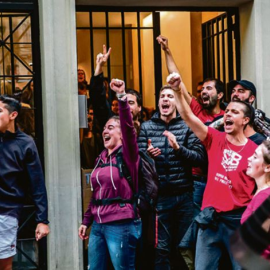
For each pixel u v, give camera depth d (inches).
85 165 256.8
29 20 241.8
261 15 258.8
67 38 236.1
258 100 258.8
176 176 224.2
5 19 240.4
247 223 66.4
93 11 262.4
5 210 193.6
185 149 213.9
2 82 240.8
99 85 229.6
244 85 240.4
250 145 192.4
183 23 378.6
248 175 177.8
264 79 258.8
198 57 369.7
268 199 67.1
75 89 236.4
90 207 210.8
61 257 237.5
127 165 199.9
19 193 196.4
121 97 193.3
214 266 194.5
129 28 267.9
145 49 271.0
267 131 221.1
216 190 193.8
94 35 264.5
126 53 268.4
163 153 224.8
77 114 236.8
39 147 241.3
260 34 258.8
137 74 270.7
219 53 297.1
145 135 229.5
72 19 236.2
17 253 240.7
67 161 236.5
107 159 205.3
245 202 189.5
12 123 195.3
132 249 201.3
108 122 206.1
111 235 200.1
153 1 256.5
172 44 397.1
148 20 270.7
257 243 64.8
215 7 272.7
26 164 196.5
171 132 227.5
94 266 205.9
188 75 376.8
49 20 234.2
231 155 192.4
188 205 226.2
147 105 279.0
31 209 241.1
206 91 252.7
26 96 241.6
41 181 198.7
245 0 259.6
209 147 198.4
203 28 317.1
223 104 259.6
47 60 234.4
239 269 188.7
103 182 200.7
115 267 201.9
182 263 250.2
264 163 164.1
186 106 195.9
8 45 240.7
